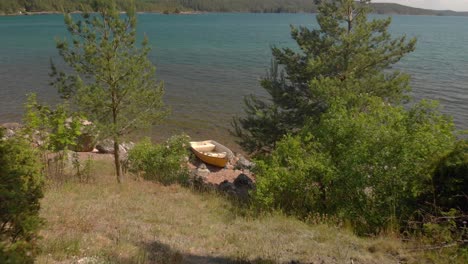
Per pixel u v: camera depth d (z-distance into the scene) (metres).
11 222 4.67
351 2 17.75
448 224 7.95
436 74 47.44
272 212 11.05
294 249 7.76
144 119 14.38
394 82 17.33
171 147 17.89
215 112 33.84
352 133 11.35
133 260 6.30
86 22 13.08
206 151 25.80
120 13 13.41
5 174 4.91
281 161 12.49
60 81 13.17
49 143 12.42
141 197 11.98
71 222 8.10
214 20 192.62
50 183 11.74
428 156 10.05
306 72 17.42
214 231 8.94
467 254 6.75
